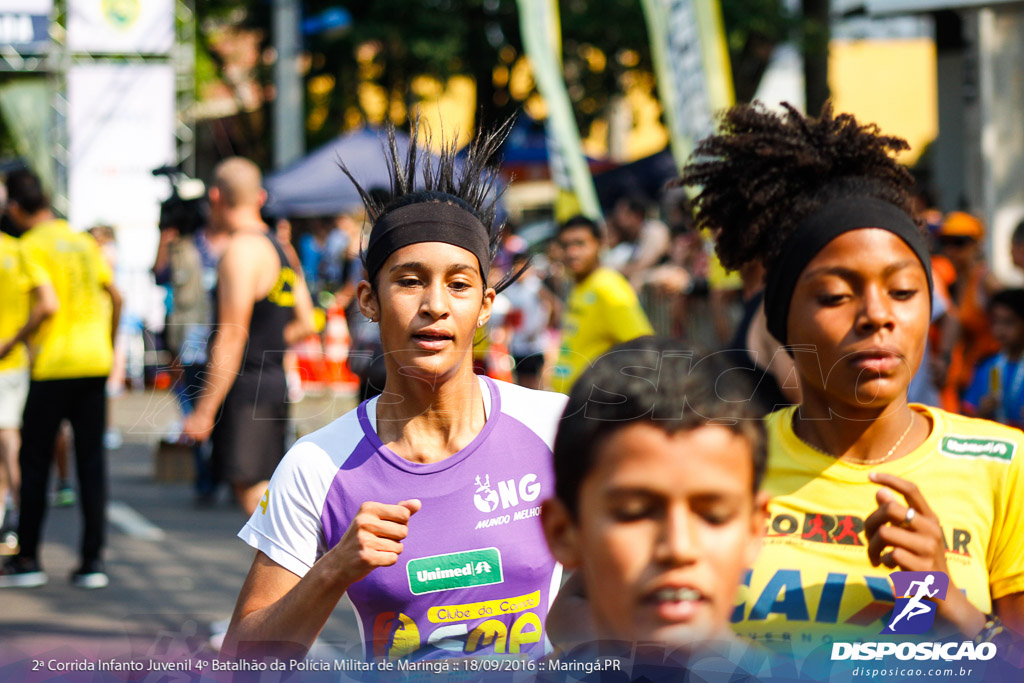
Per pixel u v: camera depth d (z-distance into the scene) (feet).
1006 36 35.83
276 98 63.16
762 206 7.82
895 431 6.86
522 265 8.21
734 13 67.05
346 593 7.28
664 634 4.04
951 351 19.66
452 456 7.32
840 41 83.30
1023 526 6.69
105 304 20.34
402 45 70.69
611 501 4.06
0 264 22.77
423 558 7.17
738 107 8.27
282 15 62.64
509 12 71.61
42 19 48.96
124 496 27.61
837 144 7.70
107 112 49.16
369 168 52.29
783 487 6.85
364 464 7.30
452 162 8.11
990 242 36.14
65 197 49.93
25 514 19.40
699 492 4.02
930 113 121.90
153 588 18.88
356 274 45.96
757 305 11.26
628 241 38.17
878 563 6.11
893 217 6.71
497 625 7.22
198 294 27.17
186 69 51.11
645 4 29.63
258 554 7.34
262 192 16.34
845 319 6.64
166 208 28.22
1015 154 36.24
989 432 6.91
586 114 74.02
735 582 4.09
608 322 18.17
